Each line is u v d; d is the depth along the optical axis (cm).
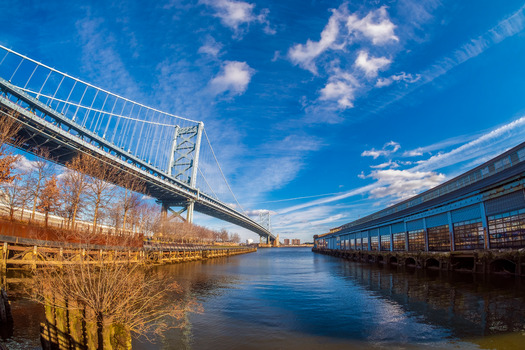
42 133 4659
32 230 2281
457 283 2267
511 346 955
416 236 4372
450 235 3469
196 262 5306
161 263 4259
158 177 7962
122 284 869
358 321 1303
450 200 3428
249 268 4231
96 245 2453
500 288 1931
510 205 2544
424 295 1845
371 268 4172
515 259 2361
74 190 3200
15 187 2770
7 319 1112
